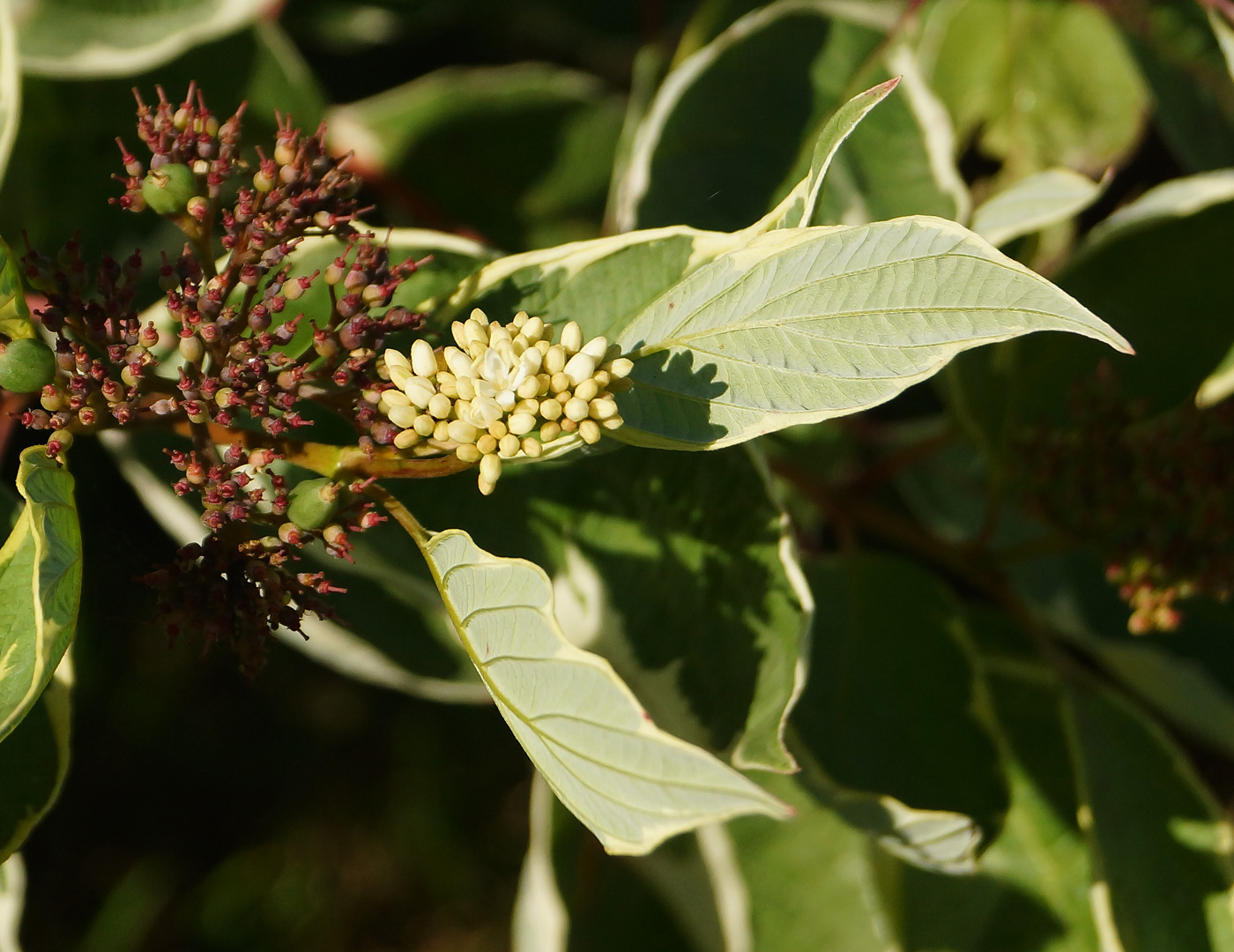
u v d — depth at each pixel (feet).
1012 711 2.23
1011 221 2.04
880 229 1.72
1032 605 2.44
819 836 2.21
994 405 2.11
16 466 2.18
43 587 1.70
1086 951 2.17
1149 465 2.03
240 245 1.79
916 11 2.12
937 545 2.18
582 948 2.24
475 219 2.50
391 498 1.78
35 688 1.68
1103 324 1.67
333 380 1.79
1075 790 2.21
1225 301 2.09
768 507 1.94
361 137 2.41
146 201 1.79
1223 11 2.10
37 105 2.11
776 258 1.75
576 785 1.70
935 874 2.20
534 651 1.70
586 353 1.75
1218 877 2.12
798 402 1.74
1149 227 2.09
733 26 2.21
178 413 1.79
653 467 1.95
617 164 2.30
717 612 1.95
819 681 2.12
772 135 2.11
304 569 2.01
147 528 2.27
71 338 1.90
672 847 2.25
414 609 2.10
